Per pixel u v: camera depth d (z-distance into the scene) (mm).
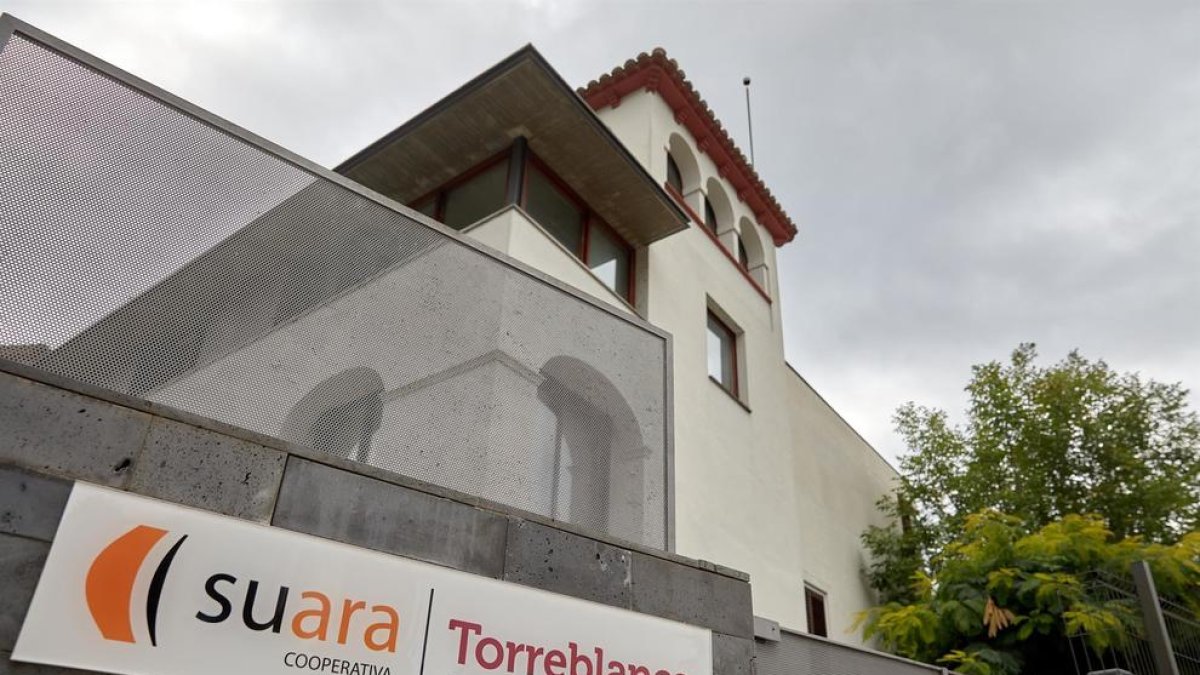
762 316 13742
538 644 3246
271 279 3408
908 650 9828
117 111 3205
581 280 9250
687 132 13344
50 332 2760
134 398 2738
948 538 14617
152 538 2572
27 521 2406
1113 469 13852
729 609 4031
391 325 3699
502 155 9867
